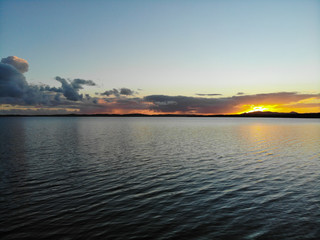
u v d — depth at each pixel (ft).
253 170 84.07
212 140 187.52
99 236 38.86
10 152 124.36
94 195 58.59
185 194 59.00
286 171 82.28
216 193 59.57
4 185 66.95
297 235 38.68
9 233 40.06
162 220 44.57
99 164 94.84
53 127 388.16
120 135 234.17
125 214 47.24
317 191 60.44
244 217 45.47
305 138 201.05
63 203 53.21
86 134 244.83
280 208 49.65
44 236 38.99
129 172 81.82
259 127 402.52
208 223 43.16
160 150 132.57
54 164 94.63
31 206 51.52
